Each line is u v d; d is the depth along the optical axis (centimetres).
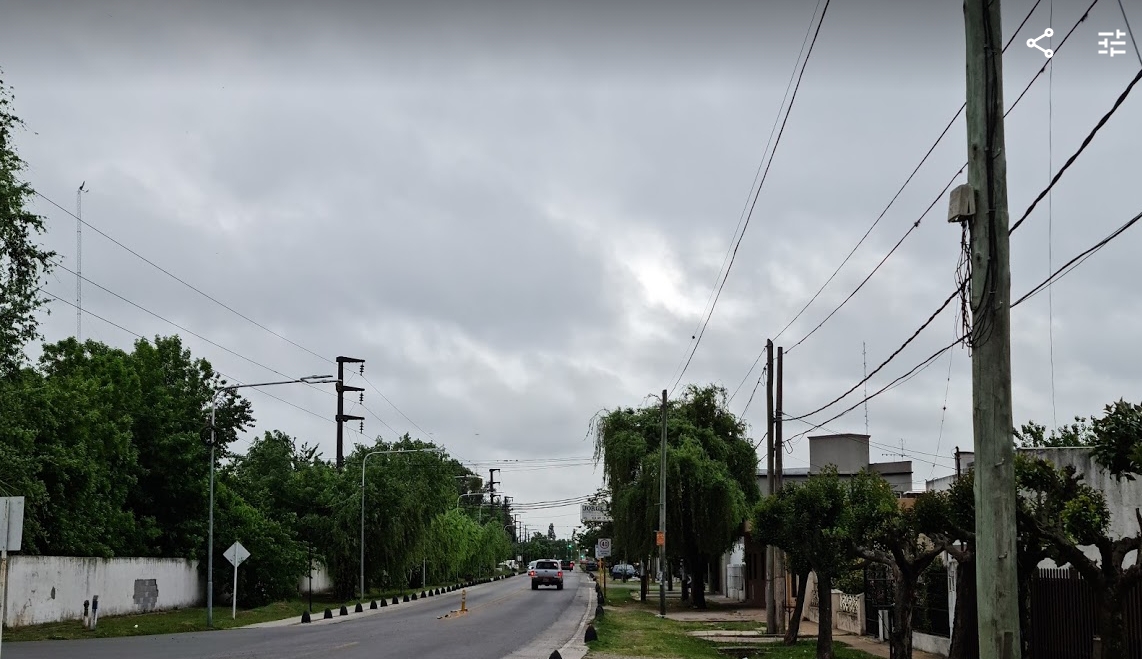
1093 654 1327
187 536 4306
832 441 5203
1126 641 1309
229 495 4628
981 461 931
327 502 5850
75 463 3412
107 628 3077
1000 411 928
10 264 2500
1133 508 1848
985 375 938
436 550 7362
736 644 2675
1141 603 1350
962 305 989
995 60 978
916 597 2355
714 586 7150
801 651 2425
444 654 2184
